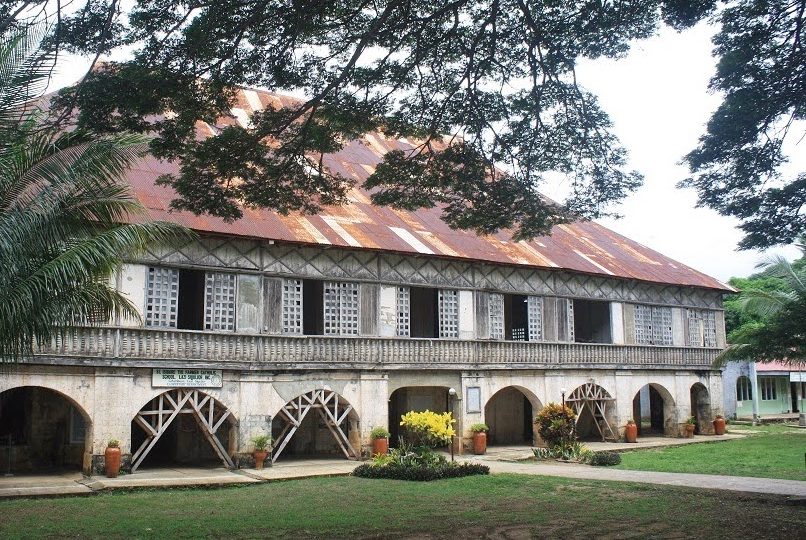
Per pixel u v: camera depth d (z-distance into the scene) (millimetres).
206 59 11266
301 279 23250
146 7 10555
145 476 19562
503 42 12633
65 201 12750
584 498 15641
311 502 15594
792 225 12109
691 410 34469
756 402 41094
